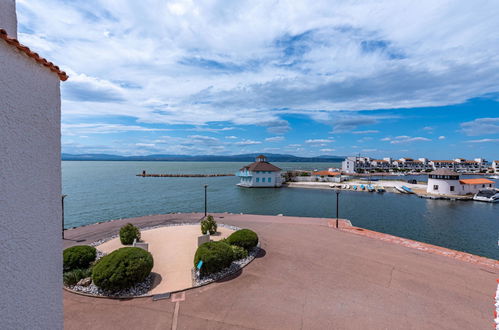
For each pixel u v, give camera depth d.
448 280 10.70
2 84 2.35
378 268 11.88
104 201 44.34
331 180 76.69
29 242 2.68
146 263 9.84
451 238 23.25
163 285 9.98
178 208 39.19
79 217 33.16
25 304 2.65
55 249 3.07
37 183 2.80
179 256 12.99
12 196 2.46
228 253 11.34
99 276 9.23
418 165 151.12
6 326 2.43
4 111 2.37
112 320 7.88
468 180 52.47
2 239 2.36
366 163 139.38
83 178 90.50
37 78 2.82
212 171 149.88
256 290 9.77
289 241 16.05
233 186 69.88
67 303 8.74
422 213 34.62
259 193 55.94
